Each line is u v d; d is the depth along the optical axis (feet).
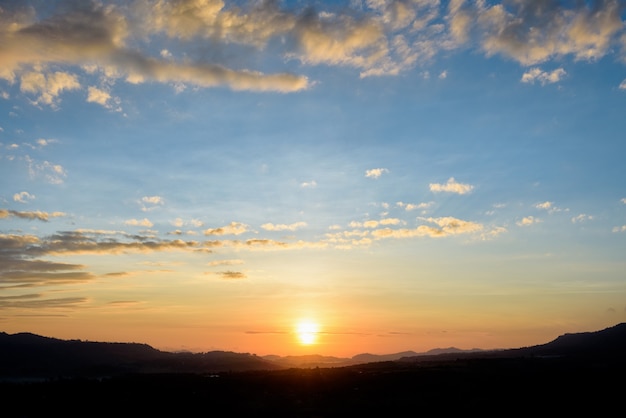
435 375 473.26
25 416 313.53
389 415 308.60
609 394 362.74
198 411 329.31
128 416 314.96
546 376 449.48
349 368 588.09
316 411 323.98
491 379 442.50
